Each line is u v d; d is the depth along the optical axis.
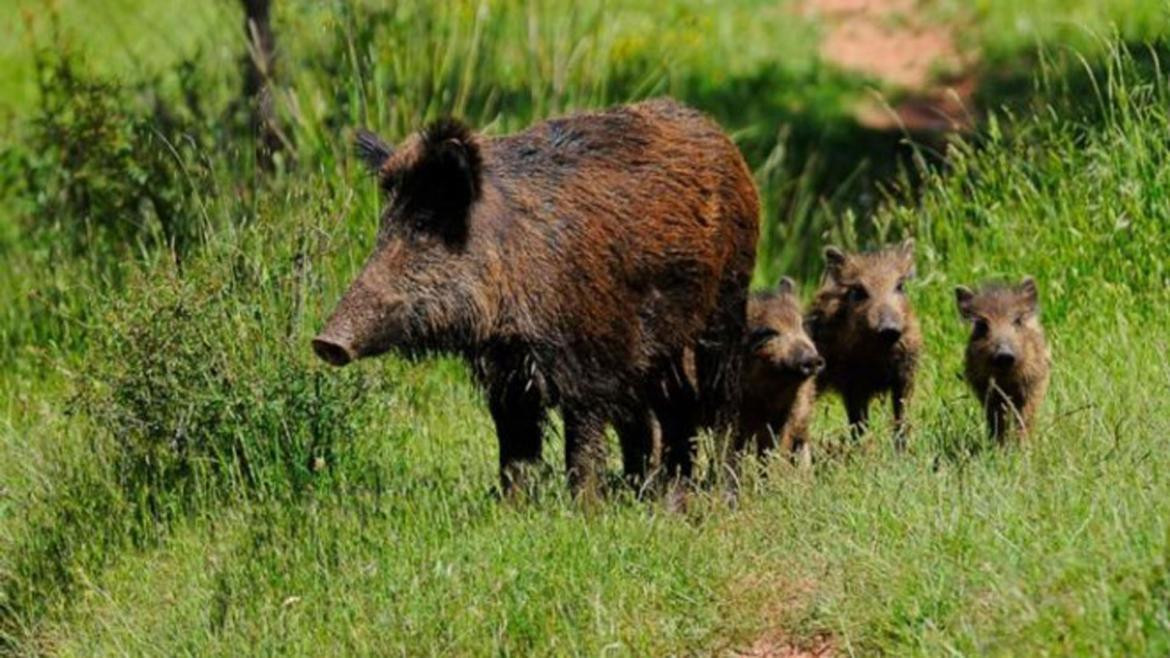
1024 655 20.84
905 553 23.48
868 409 32.56
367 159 28.17
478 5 48.25
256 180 39.66
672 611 24.11
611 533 25.88
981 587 22.47
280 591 26.31
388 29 44.22
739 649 23.50
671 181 28.28
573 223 27.16
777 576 24.52
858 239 49.75
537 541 25.59
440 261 26.50
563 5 62.84
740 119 62.41
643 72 53.47
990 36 66.25
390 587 25.28
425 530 27.03
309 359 30.55
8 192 46.84
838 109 62.78
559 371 27.08
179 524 29.17
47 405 34.56
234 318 30.91
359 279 26.44
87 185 42.97
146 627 26.94
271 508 28.14
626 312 27.61
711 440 29.09
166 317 30.88
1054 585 21.78
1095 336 33.94
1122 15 63.66
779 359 29.61
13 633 28.53
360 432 30.69
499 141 27.80
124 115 44.16
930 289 38.12
